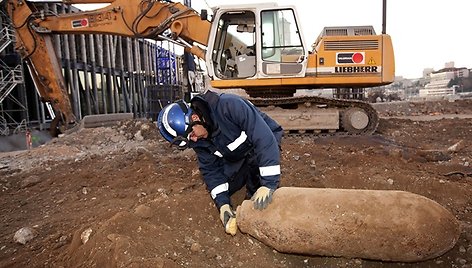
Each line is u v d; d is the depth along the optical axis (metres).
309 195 3.13
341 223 2.92
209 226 3.68
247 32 9.35
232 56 9.45
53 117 13.28
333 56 9.09
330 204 3.01
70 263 3.13
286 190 3.24
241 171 3.81
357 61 9.08
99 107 28.55
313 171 5.47
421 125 11.77
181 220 3.71
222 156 3.51
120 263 2.78
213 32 9.13
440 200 4.34
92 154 8.63
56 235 3.80
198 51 10.20
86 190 5.56
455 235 2.89
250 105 3.24
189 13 10.27
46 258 3.32
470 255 3.09
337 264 3.11
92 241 3.16
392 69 9.12
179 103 3.27
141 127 11.69
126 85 33.78
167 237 3.30
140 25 10.70
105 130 11.77
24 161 8.76
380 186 4.71
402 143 8.59
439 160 6.43
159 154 8.07
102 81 28.95
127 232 3.24
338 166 5.88
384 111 19.80
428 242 2.81
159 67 41.94
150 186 5.44
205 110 3.16
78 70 25.56
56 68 11.84
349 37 9.08
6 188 6.05
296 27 9.00
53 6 20.77
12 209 4.96
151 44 39.59
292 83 9.11
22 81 19.58
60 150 9.85
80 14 11.12
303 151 7.04
